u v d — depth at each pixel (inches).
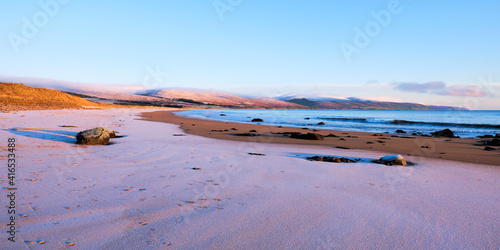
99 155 288.7
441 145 446.0
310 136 502.9
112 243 104.6
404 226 126.3
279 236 114.0
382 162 278.7
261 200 159.0
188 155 302.4
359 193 175.6
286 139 497.0
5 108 947.3
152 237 110.4
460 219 135.2
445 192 180.2
